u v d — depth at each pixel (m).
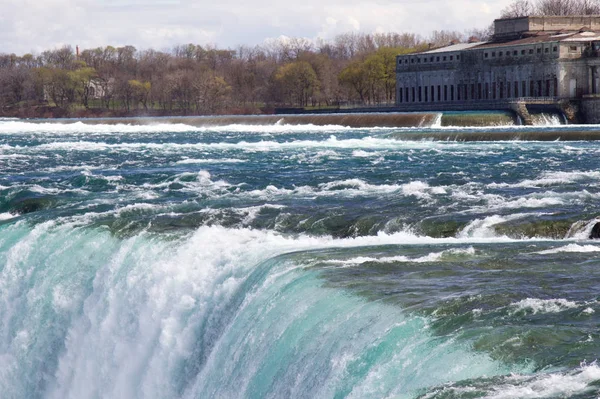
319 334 30.34
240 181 73.38
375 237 46.78
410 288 33.25
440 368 25.81
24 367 44.50
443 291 32.81
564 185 63.06
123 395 38.47
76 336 43.47
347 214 51.84
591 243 42.62
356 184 67.12
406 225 48.78
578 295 32.41
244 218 52.06
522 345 26.73
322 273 35.34
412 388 25.41
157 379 36.75
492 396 22.75
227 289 37.22
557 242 42.94
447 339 27.36
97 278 44.50
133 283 42.25
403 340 27.83
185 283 39.66
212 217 52.22
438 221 48.69
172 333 37.72
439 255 39.03
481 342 26.95
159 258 42.47
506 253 39.59
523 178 69.81
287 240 44.91
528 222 47.34
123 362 39.50
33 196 68.19
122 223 50.09
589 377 23.70
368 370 27.39
